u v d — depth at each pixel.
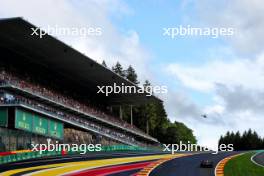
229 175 44.06
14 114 62.09
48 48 72.69
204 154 68.69
